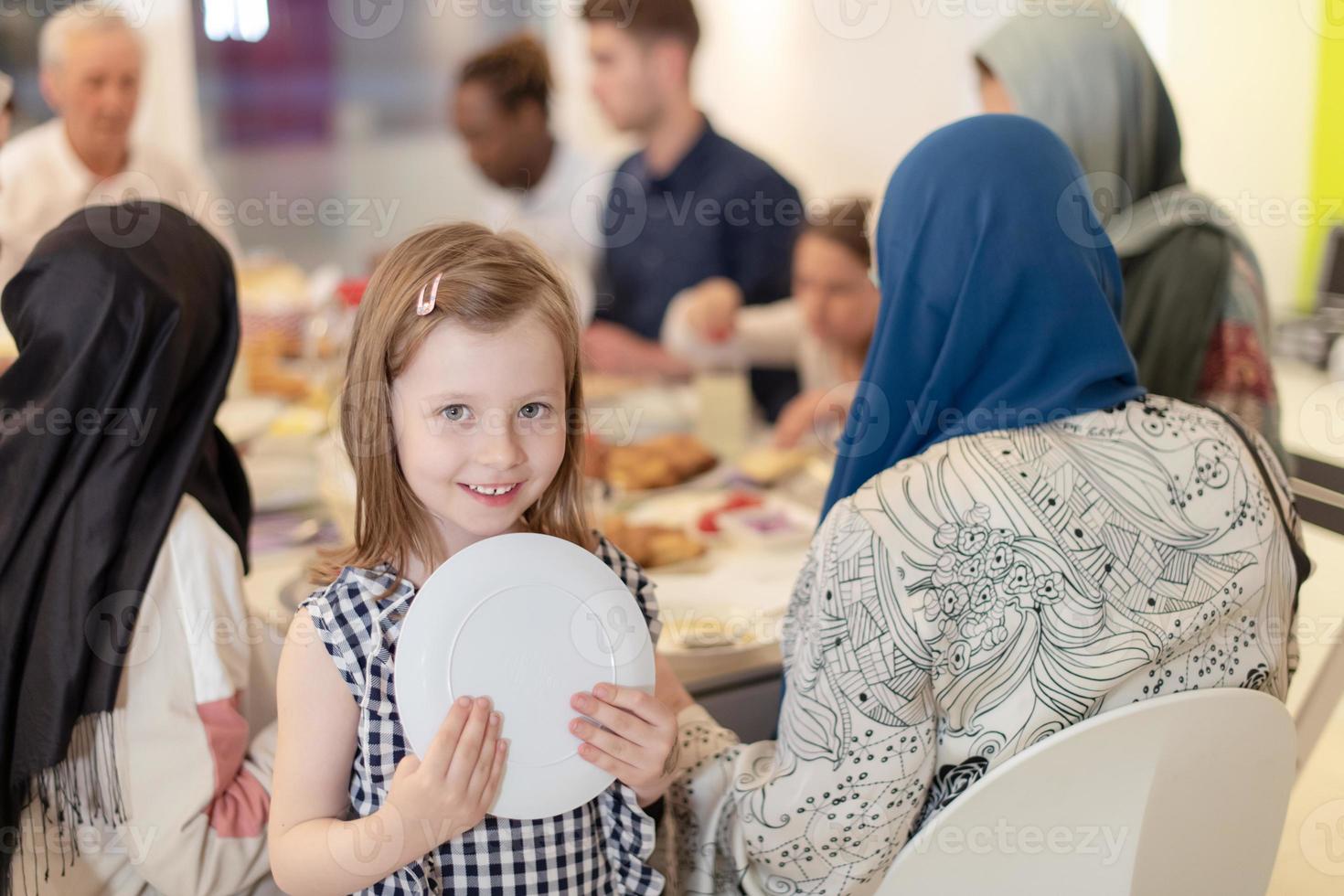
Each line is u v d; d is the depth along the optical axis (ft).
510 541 2.57
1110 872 2.69
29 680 2.86
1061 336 2.92
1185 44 7.13
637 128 8.11
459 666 2.47
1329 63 6.60
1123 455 2.80
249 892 3.16
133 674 2.98
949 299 2.99
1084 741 2.49
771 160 12.24
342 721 2.60
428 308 2.43
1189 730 2.55
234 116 13.07
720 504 4.92
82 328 3.00
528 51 7.70
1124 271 4.56
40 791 2.91
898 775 2.75
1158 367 4.51
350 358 2.62
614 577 2.67
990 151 2.96
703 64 12.21
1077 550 2.67
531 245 2.68
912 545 2.69
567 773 2.57
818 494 5.05
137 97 7.04
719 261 8.17
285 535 4.45
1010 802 2.58
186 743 2.99
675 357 7.61
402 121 13.65
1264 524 2.84
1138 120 4.71
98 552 2.93
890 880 2.73
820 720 2.77
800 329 7.70
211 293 3.39
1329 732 4.82
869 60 11.21
